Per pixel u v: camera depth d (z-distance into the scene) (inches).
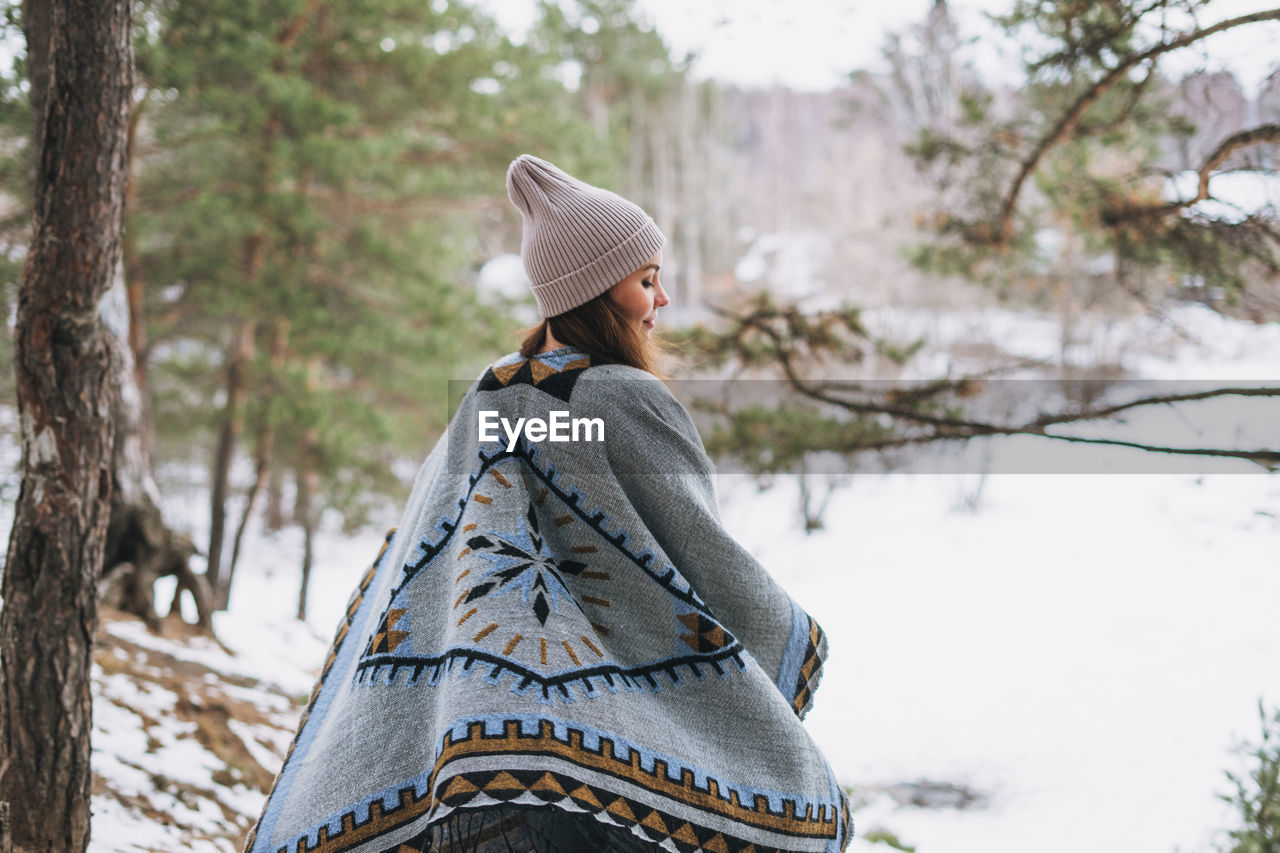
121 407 252.7
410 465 680.4
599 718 58.7
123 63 93.7
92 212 93.1
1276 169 185.0
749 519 928.9
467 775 54.8
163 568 260.5
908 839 334.0
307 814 61.1
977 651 567.5
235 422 536.1
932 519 872.9
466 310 500.7
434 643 64.2
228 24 385.1
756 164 2172.7
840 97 1107.9
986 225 252.5
